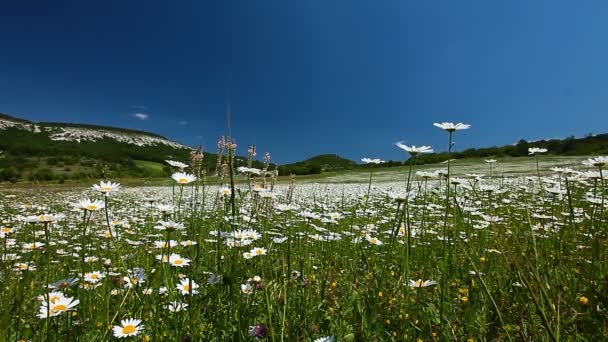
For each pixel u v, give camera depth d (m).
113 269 4.06
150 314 2.82
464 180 4.97
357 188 21.44
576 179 6.09
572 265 3.27
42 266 4.20
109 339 2.44
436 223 6.44
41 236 6.92
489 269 3.49
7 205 14.63
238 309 2.36
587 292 2.58
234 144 3.12
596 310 2.26
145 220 10.15
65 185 25.05
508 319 2.52
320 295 2.88
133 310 2.81
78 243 6.57
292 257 3.59
